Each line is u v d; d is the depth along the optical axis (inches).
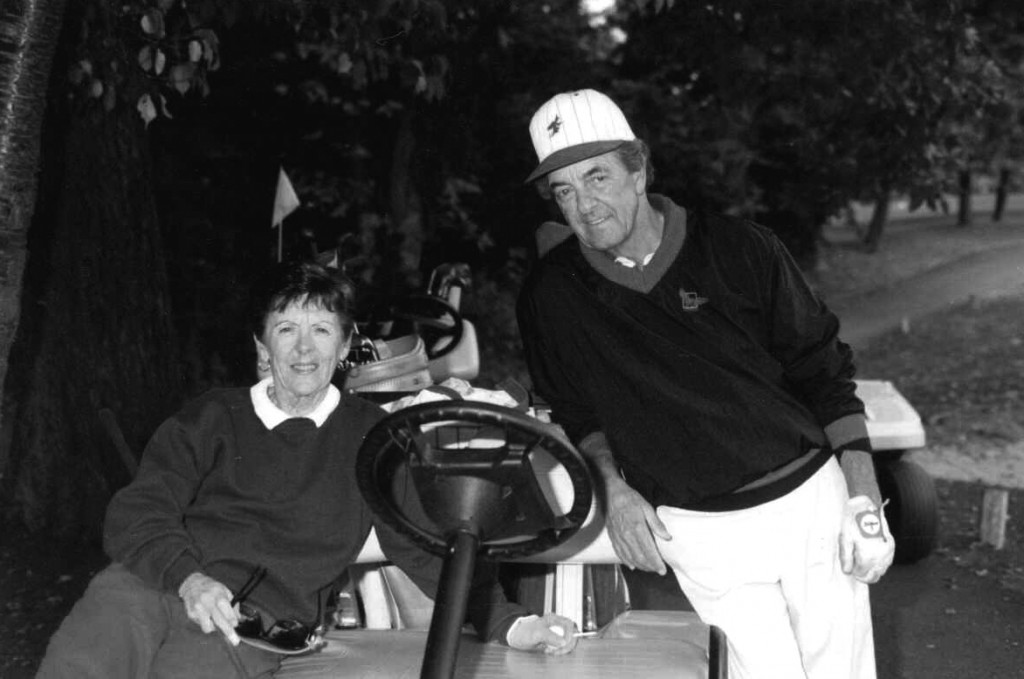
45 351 248.7
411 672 101.5
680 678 100.3
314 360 106.3
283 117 476.4
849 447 111.3
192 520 107.0
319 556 106.4
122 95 207.9
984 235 1428.4
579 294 112.0
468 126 507.2
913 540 252.5
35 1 134.5
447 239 552.1
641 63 555.2
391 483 94.6
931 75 374.3
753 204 596.7
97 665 99.9
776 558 110.7
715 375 108.4
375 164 507.5
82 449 245.6
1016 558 263.6
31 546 239.3
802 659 112.6
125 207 247.6
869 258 1202.0
